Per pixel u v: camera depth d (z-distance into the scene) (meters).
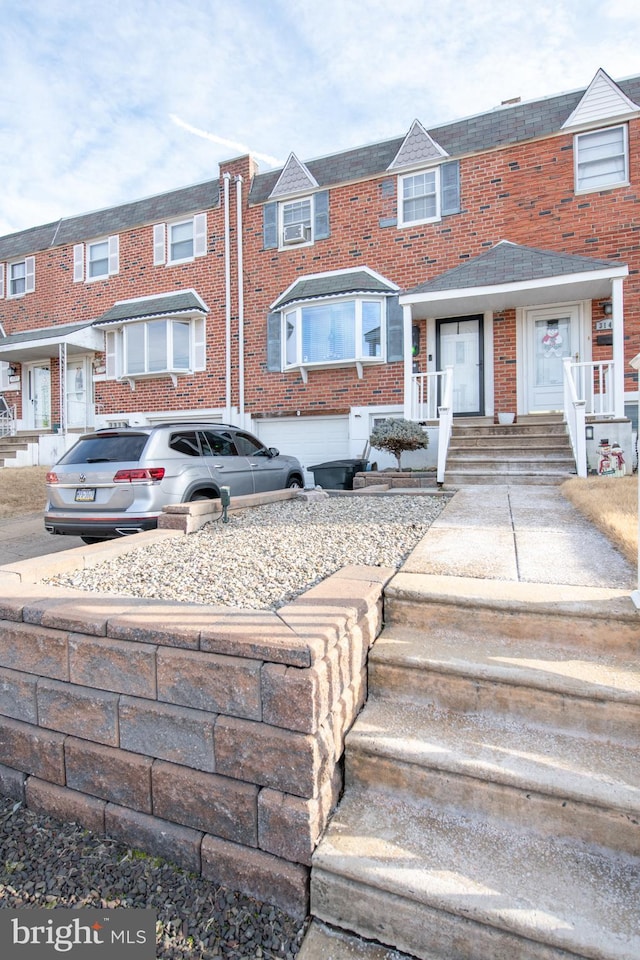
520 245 10.37
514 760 1.98
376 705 2.41
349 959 1.70
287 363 12.14
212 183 13.51
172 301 13.38
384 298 11.34
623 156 9.82
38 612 2.42
